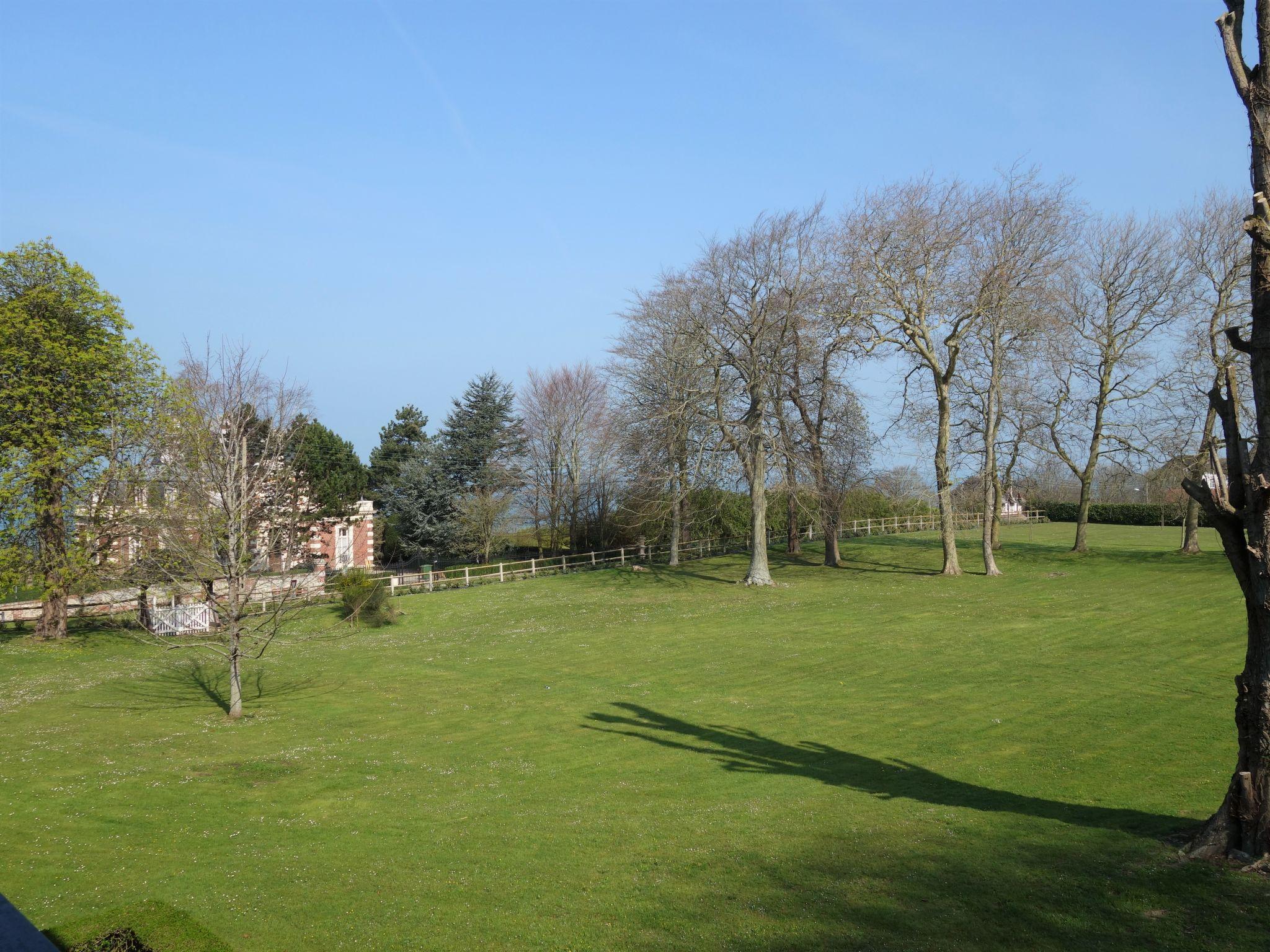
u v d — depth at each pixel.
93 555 32.66
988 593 36.47
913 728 18.58
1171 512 64.38
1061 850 10.78
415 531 65.62
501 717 21.44
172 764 17.48
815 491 42.62
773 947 8.56
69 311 33.03
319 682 26.38
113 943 8.46
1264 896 8.85
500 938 9.13
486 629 34.75
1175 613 29.72
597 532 63.66
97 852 12.32
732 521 58.62
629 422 46.16
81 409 32.84
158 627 34.91
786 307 40.66
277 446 26.39
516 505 64.94
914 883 10.02
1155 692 20.14
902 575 43.84
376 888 10.77
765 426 42.62
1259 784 9.73
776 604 36.50
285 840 12.94
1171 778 14.15
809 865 10.89
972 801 13.62
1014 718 18.81
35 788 15.61
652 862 11.39
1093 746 16.36
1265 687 9.68
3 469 31.12
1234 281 38.75
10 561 31.48
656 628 32.66
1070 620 29.59
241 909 10.07
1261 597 9.67
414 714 22.09
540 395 65.56
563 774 16.45
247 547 24.97
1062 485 76.81
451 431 67.44
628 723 20.25
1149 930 8.36
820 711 20.48
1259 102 9.98
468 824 13.52
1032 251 39.91
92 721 21.50
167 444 26.73
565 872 11.16
